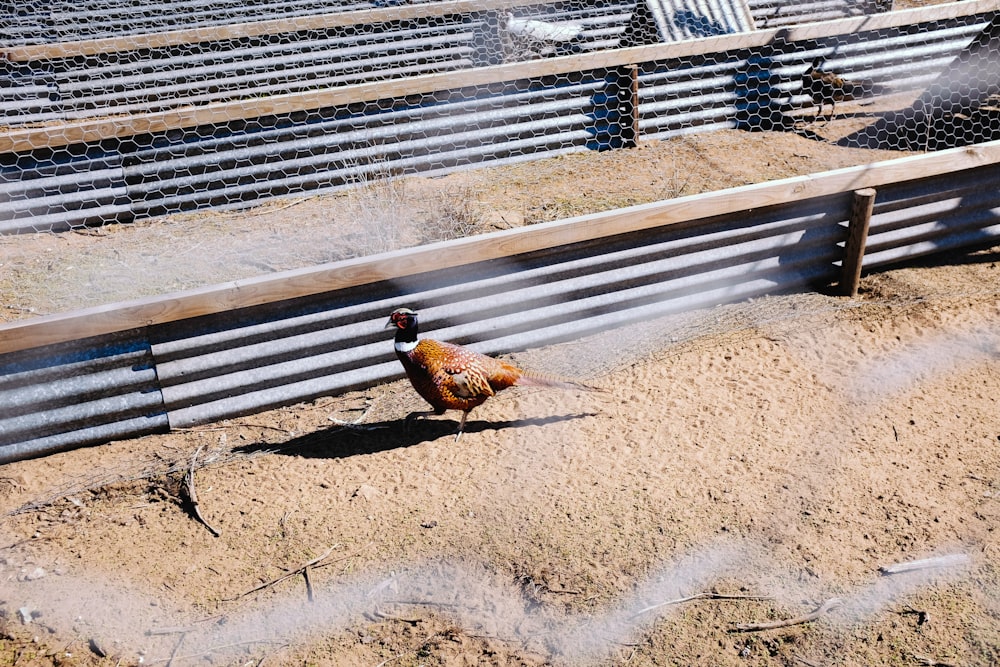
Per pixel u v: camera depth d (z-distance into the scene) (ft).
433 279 17.10
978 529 12.94
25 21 38.63
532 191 25.76
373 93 26.03
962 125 30.19
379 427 16.15
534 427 15.98
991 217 21.29
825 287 20.27
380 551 13.19
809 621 11.59
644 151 28.68
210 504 14.35
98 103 33.71
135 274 21.77
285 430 16.16
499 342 17.99
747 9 35.35
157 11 40.11
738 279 19.53
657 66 28.89
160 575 12.91
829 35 30.09
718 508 13.66
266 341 16.29
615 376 17.30
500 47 37.37
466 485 14.53
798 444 15.11
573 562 12.73
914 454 14.71
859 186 19.07
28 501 14.46
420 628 11.85
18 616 12.21
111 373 15.43
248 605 12.32
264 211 25.48
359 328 16.88
